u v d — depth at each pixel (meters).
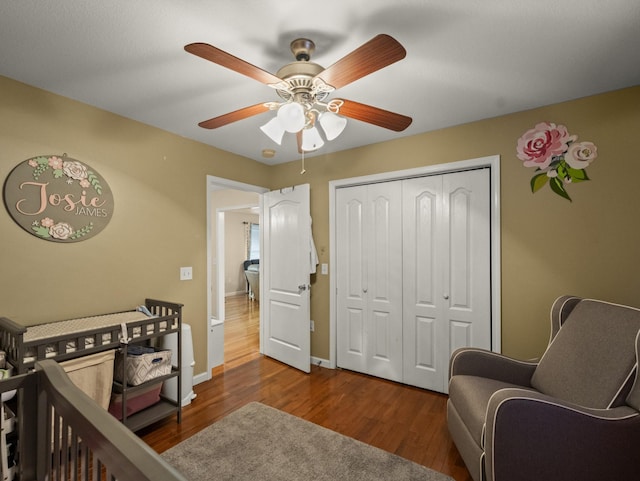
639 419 1.26
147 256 2.50
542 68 1.76
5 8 1.29
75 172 2.10
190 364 2.53
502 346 2.39
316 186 3.38
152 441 2.01
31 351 1.59
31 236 1.91
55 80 1.86
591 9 1.31
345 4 1.29
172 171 2.68
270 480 1.67
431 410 2.42
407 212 2.85
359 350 3.13
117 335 1.90
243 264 8.39
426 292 2.76
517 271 2.33
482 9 1.31
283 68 1.45
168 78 1.84
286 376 3.07
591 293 2.09
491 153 2.43
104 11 1.31
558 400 1.30
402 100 2.14
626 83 1.93
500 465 1.29
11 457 1.39
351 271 3.17
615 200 2.02
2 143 1.81
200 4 1.28
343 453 1.90
